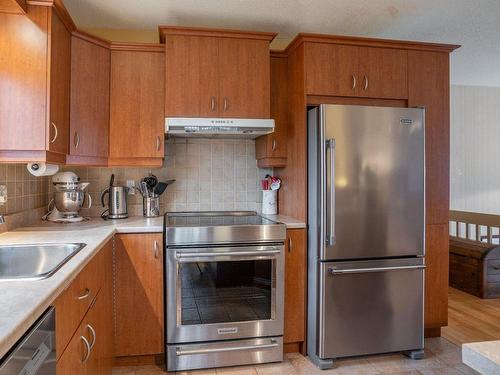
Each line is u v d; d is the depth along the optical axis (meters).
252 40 2.57
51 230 2.16
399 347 2.47
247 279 2.37
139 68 2.55
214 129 2.51
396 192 2.43
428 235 2.70
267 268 2.40
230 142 3.05
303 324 2.52
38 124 1.89
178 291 2.28
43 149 1.89
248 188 3.08
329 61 2.50
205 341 2.34
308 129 2.51
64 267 1.32
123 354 2.32
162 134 2.58
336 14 2.65
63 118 2.16
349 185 2.36
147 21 2.71
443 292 2.74
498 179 4.78
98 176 2.85
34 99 1.89
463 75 4.35
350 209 2.37
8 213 2.14
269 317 2.41
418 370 2.35
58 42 2.04
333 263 2.37
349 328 2.40
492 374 0.67
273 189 2.95
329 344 2.37
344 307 2.38
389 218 2.42
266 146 2.78
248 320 2.38
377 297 2.43
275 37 2.85
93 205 2.84
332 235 2.33
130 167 2.84
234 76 2.54
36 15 1.89
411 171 2.45
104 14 2.58
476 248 3.76
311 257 2.48
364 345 2.42
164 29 2.45
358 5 2.53
